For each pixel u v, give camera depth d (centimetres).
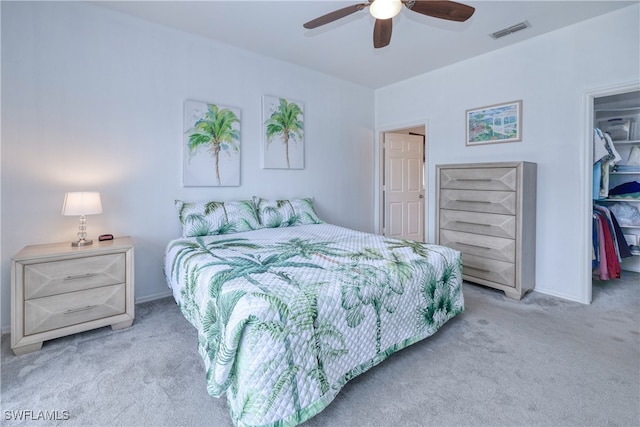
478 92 338
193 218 274
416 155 492
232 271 167
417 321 188
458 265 222
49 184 235
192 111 295
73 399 151
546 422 135
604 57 254
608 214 304
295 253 206
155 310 260
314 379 134
